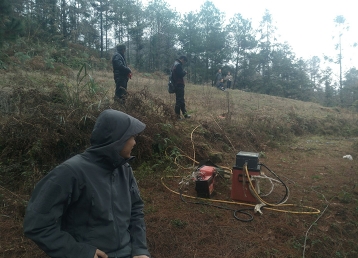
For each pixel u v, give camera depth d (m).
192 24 39.44
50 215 1.67
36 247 3.26
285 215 4.20
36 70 11.99
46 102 5.60
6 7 7.36
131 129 1.91
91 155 1.91
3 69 10.33
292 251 3.50
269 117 9.36
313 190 5.16
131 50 42.84
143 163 5.53
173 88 7.79
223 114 8.90
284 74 38.22
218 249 3.44
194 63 40.19
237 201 4.58
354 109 16.58
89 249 1.77
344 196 4.83
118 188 2.00
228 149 7.27
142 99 6.54
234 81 40.31
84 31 32.34
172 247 3.42
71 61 18.05
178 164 5.72
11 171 4.70
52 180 1.72
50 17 24.70
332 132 10.49
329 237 3.80
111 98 6.65
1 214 3.75
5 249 3.18
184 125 7.31
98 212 1.83
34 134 4.98
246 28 39.91
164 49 40.28
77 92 6.02
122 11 37.09
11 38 7.53
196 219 3.99
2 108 5.76
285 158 7.18
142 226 2.17
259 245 3.53
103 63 22.50
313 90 38.25
